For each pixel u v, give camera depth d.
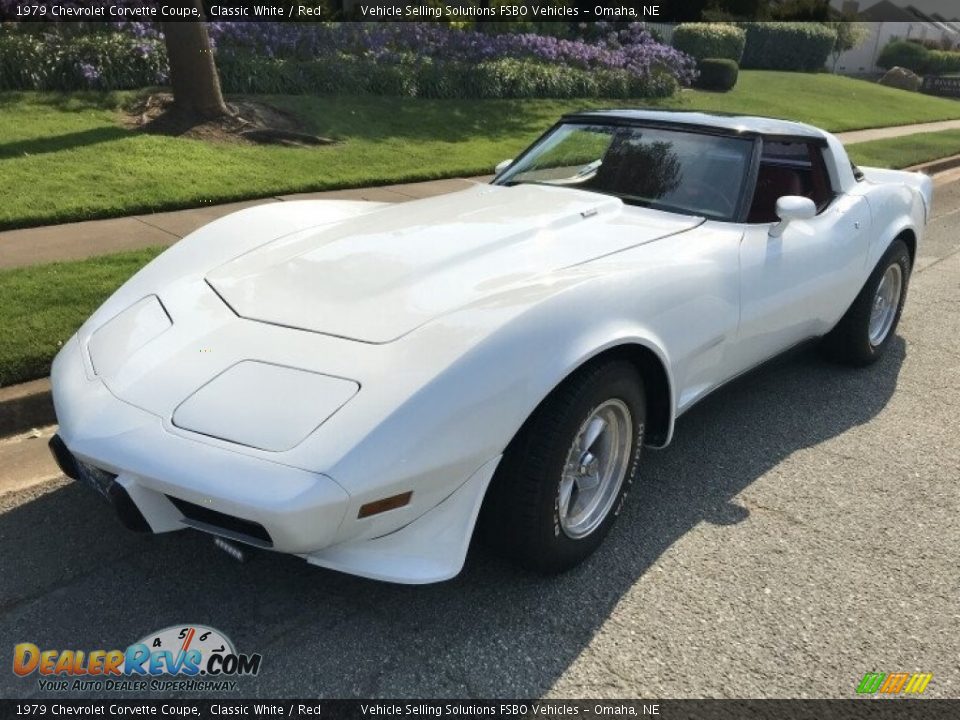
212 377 2.27
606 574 2.74
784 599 2.67
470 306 2.42
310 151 9.33
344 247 2.96
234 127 9.58
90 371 2.47
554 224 3.16
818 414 4.12
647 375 2.90
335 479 1.99
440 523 2.27
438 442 2.13
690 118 3.90
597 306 2.53
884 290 4.68
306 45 13.12
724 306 3.11
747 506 3.22
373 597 2.58
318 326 2.43
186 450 2.08
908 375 4.71
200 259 3.05
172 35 9.22
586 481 2.71
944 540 3.06
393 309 2.47
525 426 2.40
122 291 2.95
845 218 3.99
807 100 20.73
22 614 2.46
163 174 7.63
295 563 2.73
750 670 2.36
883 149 13.88
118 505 2.17
